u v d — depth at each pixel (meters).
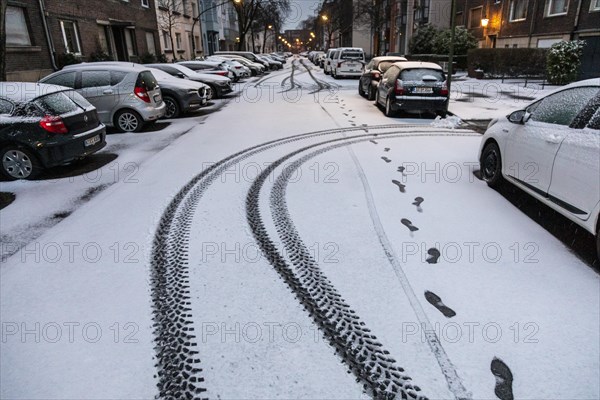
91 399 2.24
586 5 18.55
